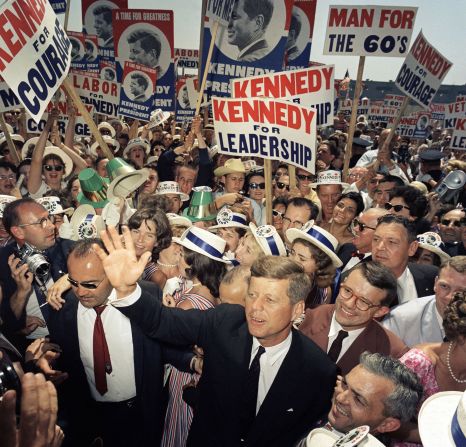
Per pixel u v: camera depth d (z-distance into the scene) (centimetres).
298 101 570
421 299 365
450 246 580
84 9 1241
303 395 275
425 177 974
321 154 1105
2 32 410
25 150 795
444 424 207
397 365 246
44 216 379
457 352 268
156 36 1091
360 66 777
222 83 838
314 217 498
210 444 288
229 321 293
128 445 343
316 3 977
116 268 270
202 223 545
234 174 691
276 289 259
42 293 379
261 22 809
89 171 476
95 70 1258
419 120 1606
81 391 340
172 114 1753
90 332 327
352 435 204
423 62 802
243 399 281
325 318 343
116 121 1429
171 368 370
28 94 432
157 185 678
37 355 306
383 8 766
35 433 181
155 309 283
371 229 459
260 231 415
